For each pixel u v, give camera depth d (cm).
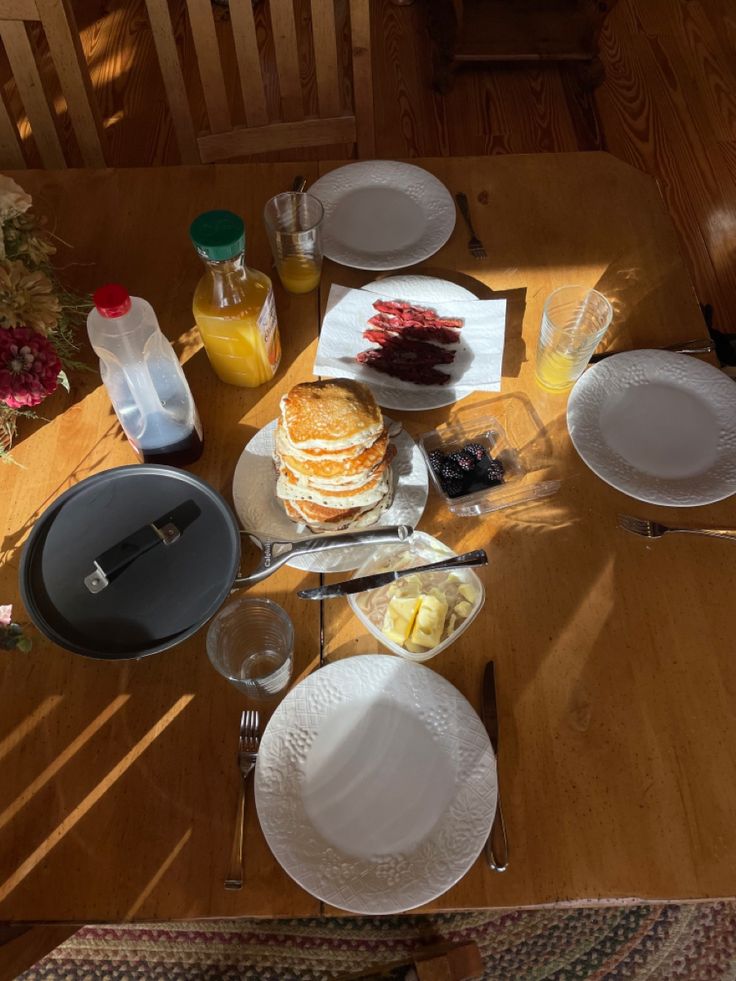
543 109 258
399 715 81
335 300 108
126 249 118
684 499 96
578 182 126
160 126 246
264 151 150
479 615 89
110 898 74
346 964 140
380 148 247
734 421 101
